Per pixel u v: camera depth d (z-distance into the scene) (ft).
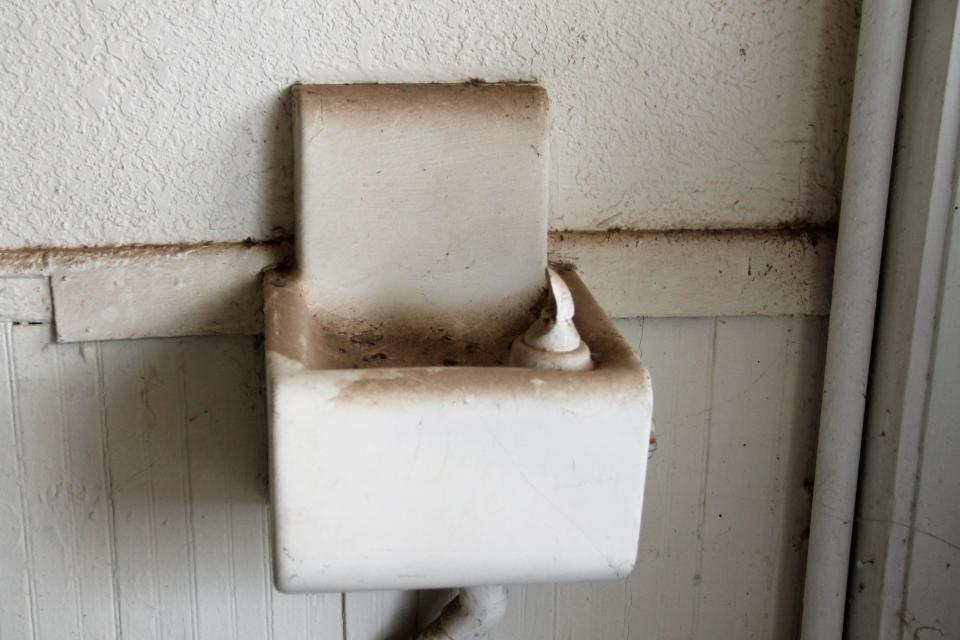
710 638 4.54
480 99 3.72
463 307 3.81
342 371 3.22
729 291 4.12
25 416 3.88
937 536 4.19
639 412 3.25
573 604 4.43
